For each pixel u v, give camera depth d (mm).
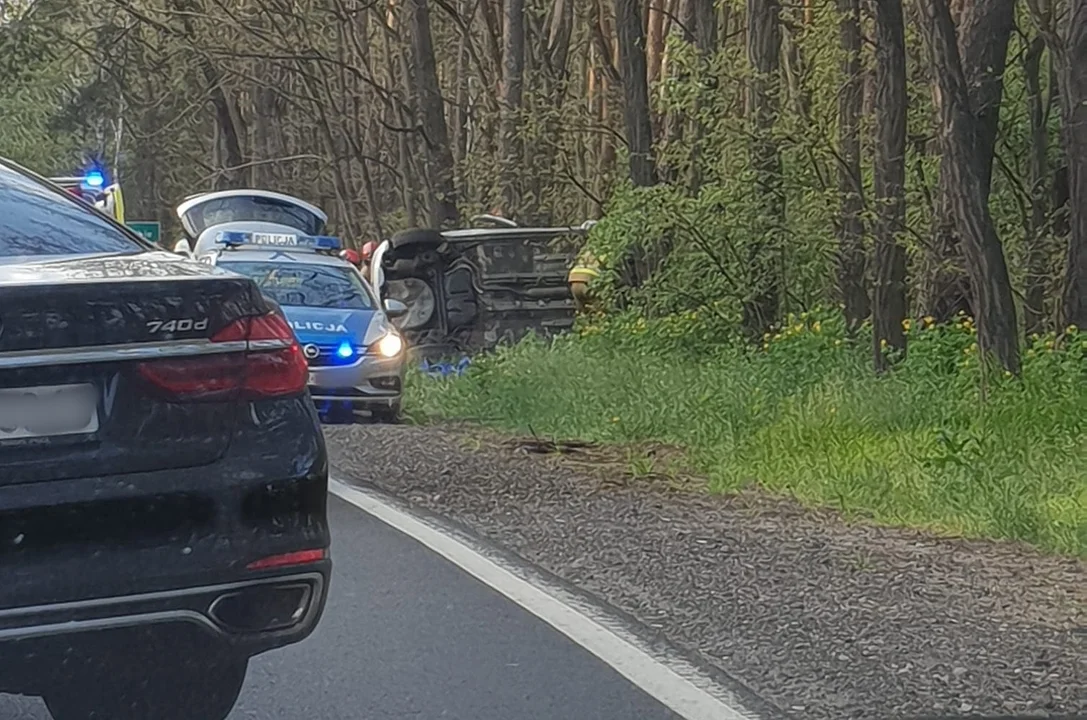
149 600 4477
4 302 4371
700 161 19797
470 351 21250
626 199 19078
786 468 11734
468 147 41625
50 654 4457
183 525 4555
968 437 11812
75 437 4445
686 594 7707
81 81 36062
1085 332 14742
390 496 10664
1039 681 6211
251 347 4758
